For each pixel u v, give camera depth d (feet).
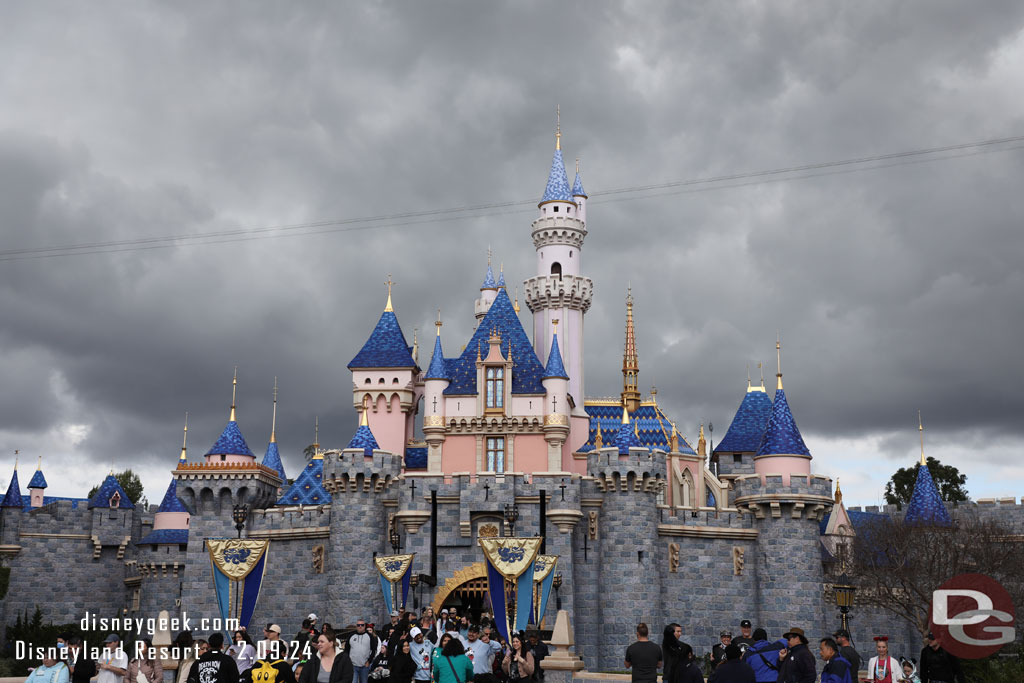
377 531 251.19
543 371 286.46
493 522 244.83
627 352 339.36
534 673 151.53
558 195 335.67
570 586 238.89
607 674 157.17
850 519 291.38
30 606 317.63
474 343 292.40
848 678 90.74
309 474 287.69
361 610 245.86
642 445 248.32
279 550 262.88
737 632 249.96
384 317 318.45
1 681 142.41
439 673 110.63
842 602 213.46
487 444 280.10
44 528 323.57
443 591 240.32
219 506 284.61
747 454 314.55
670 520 251.39
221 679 91.56
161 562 303.48
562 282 326.44
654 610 242.78
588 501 247.29
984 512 286.25
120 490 334.85
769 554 252.62
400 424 304.30
